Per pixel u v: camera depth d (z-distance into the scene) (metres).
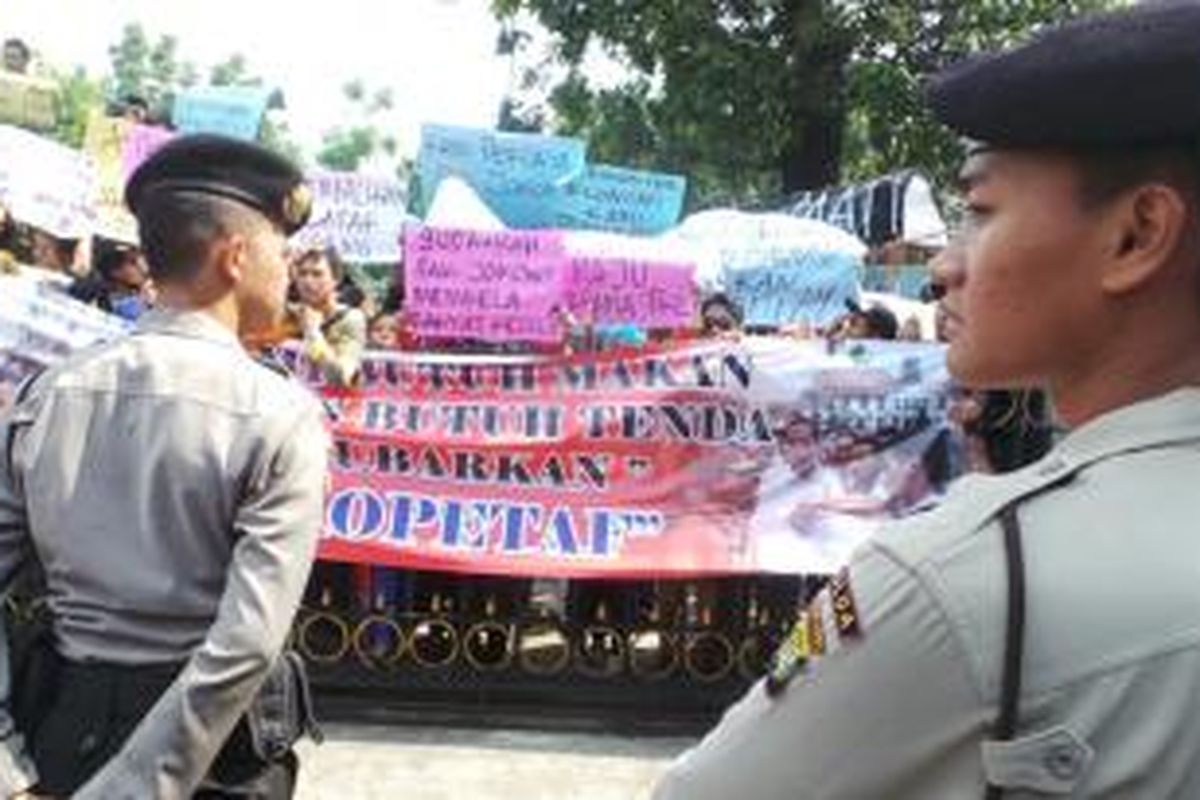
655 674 7.42
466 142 9.69
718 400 7.40
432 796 6.32
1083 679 1.22
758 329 9.05
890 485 7.43
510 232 7.91
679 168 17.05
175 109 9.52
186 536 2.63
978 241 1.36
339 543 7.11
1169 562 1.24
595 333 8.02
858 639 1.28
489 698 7.34
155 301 2.76
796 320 9.05
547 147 9.74
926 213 10.46
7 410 2.78
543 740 7.08
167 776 2.47
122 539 2.64
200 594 2.64
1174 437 1.30
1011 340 1.34
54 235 8.66
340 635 7.28
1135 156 1.29
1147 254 1.29
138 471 2.63
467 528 7.21
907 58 15.93
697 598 7.43
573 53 16.73
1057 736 1.22
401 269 8.74
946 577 1.26
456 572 7.18
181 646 2.64
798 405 7.43
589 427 7.32
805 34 15.64
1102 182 1.30
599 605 7.39
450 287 7.88
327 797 6.26
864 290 10.21
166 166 2.73
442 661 7.34
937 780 1.26
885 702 1.26
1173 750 1.21
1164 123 1.26
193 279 2.72
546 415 7.31
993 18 15.78
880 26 15.62
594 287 8.08
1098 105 1.27
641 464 7.35
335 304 7.43
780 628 7.46
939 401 7.46
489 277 7.89
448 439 7.25
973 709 1.24
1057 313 1.33
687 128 16.38
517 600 7.34
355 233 8.88
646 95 16.78
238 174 2.74
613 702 7.39
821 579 7.48
